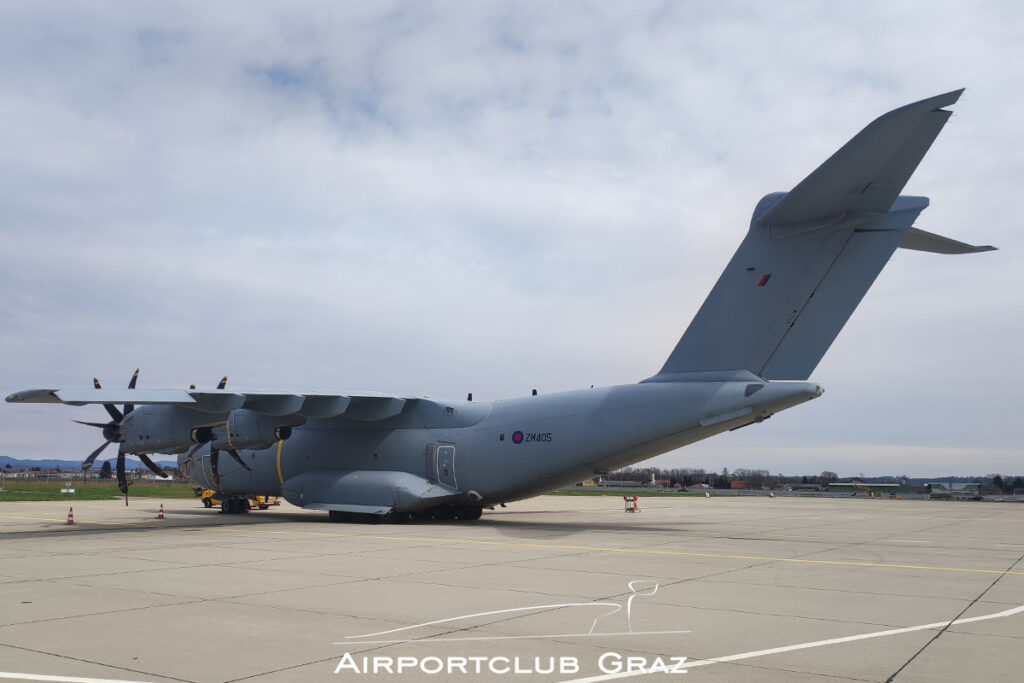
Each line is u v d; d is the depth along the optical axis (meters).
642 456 19.28
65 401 17.80
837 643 7.13
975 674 6.12
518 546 15.23
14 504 33.34
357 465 22.94
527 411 20.61
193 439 21.36
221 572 11.52
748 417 17.48
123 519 23.72
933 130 13.40
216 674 6.09
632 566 12.25
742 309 17.53
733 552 14.44
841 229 16.41
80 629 7.65
